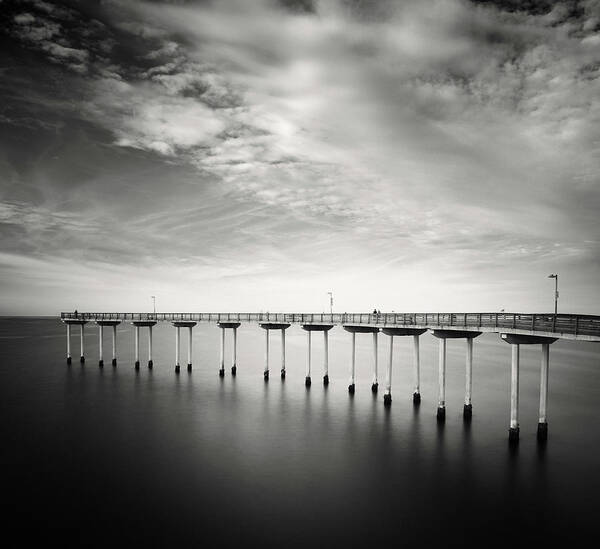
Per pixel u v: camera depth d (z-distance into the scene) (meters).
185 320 51.59
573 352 80.44
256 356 67.38
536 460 23.64
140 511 18.44
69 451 25.16
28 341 92.38
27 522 17.61
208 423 30.42
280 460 23.88
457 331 31.31
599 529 17.25
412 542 16.41
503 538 16.67
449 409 33.81
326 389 41.31
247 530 17.09
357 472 22.33
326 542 16.36
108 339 100.25
